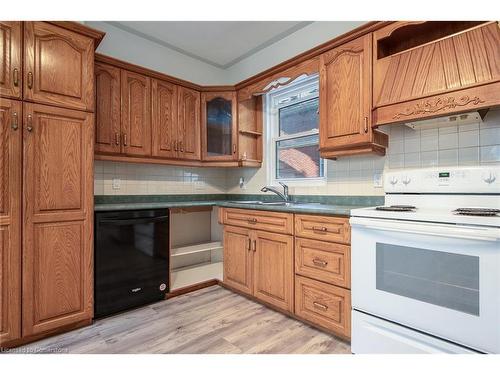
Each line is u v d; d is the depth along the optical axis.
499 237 1.17
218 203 2.73
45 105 1.77
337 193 2.45
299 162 2.91
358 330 1.64
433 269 1.37
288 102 3.02
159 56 3.03
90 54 1.97
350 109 2.00
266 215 2.28
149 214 2.36
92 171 1.98
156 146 2.66
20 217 1.69
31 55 1.72
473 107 1.46
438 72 1.60
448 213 1.43
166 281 2.47
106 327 1.96
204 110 3.04
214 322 2.04
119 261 2.16
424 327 1.40
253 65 3.26
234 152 3.03
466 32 1.54
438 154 1.88
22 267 1.70
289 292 2.09
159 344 1.75
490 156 1.69
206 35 2.85
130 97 2.49
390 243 1.51
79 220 1.92
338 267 1.80
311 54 2.24
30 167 1.72
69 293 1.88
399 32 1.87
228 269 2.65
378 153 2.04
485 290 1.22
